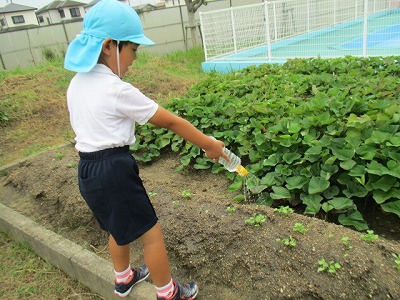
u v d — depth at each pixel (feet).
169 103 17.62
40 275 10.02
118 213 6.68
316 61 21.50
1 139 20.86
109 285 8.59
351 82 16.60
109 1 6.43
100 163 6.53
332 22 39.04
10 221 11.73
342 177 9.76
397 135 10.13
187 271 8.72
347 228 8.30
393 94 14.10
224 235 8.57
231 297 7.74
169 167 14.40
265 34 34.86
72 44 6.55
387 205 8.84
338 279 6.93
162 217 9.86
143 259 9.47
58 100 25.44
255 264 7.80
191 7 47.67
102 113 6.34
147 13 52.80
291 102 15.16
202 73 32.96
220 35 33.91
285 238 8.00
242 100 16.29
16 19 92.79
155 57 39.14
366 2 24.57
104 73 6.44
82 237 11.21
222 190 11.99
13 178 14.84
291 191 10.00
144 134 15.67
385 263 7.04
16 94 25.98
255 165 11.50
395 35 36.29
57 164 14.37
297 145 11.38
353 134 10.91
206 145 6.96
